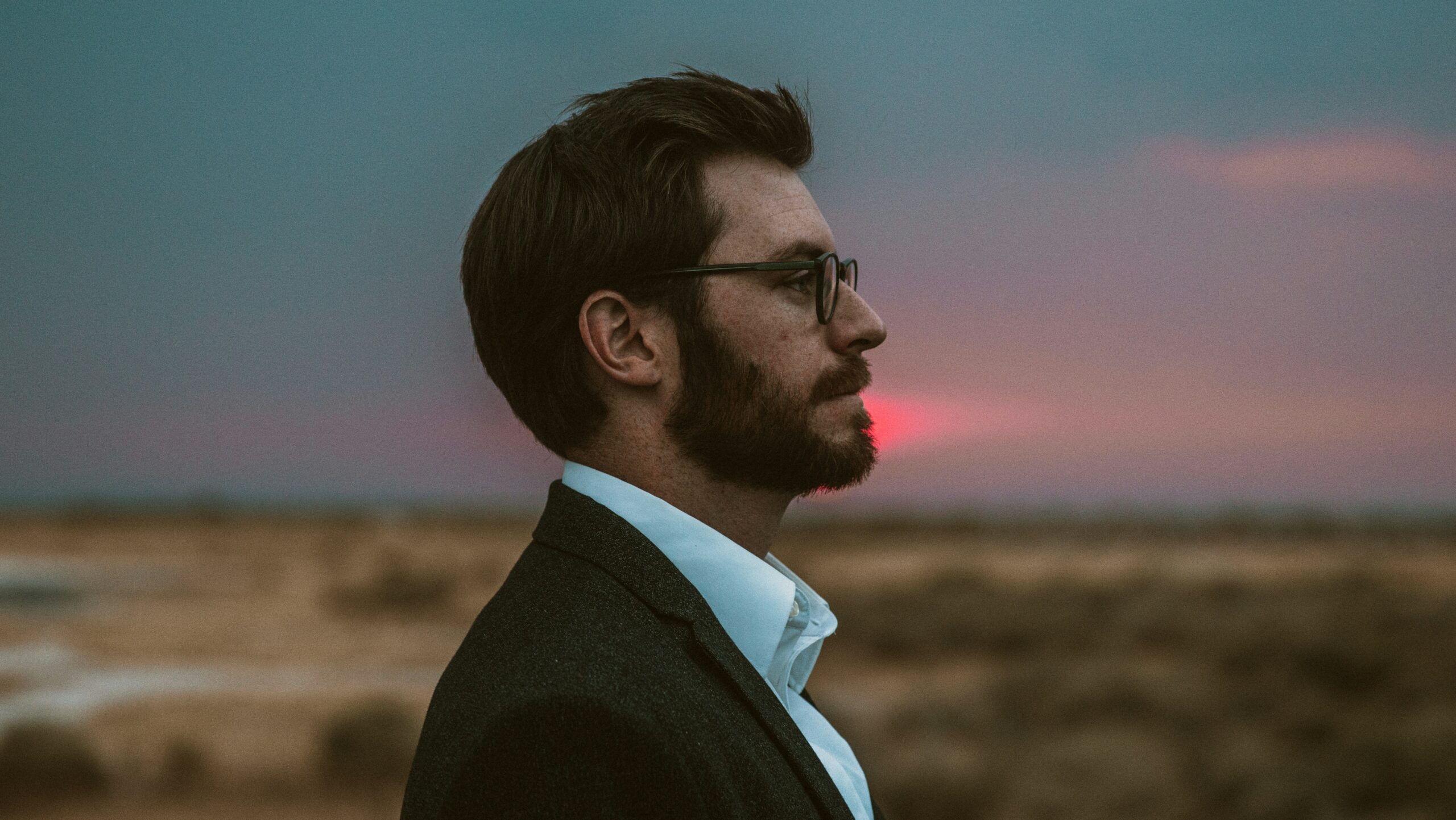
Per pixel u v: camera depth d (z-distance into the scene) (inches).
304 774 695.7
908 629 1266.0
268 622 1676.9
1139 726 759.7
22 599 2005.4
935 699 881.5
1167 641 1235.9
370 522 6929.1
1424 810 536.4
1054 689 858.8
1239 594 1678.2
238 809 618.5
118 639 1454.2
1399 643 1026.1
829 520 5187.0
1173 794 569.9
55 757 655.8
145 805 624.7
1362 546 3651.6
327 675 1135.0
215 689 1024.2
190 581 2514.8
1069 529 5128.0
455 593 2043.6
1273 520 5447.8
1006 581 2009.1
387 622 1688.0
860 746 667.4
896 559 2876.5
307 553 3772.1
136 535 5600.4
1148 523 5383.9
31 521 7155.5
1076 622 1369.3
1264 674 978.7
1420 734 611.5
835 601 1529.3
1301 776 578.2
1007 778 593.3
